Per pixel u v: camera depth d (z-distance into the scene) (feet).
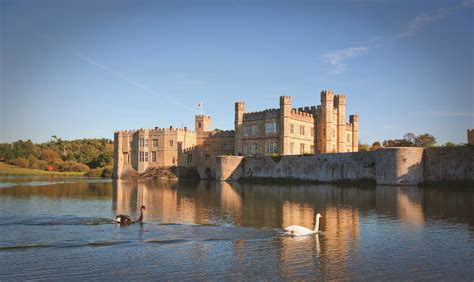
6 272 58.49
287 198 147.84
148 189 199.72
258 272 59.06
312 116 297.74
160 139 345.31
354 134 323.78
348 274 58.29
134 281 55.62
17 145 531.50
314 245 73.46
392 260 64.44
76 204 131.95
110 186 225.35
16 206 126.31
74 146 640.58
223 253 68.33
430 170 186.80
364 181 204.03
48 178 336.90
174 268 60.70
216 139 343.46
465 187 173.37
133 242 75.00
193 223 93.86
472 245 73.10
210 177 328.90
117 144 354.54
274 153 281.33
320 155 228.02
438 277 57.16
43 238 77.56
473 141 205.77
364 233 83.10
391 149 191.72
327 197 149.89
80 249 70.08
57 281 55.31
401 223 93.76
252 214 107.76
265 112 290.35
